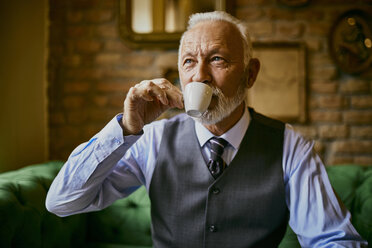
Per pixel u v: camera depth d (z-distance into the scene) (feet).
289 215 3.47
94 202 3.28
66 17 7.07
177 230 3.24
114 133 2.86
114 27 7.06
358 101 6.86
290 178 3.27
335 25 6.77
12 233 3.40
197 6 6.80
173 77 7.00
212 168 3.29
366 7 6.73
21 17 6.38
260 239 3.12
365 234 4.40
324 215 2.97
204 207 3.21
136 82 7.05
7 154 5.92
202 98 2.69
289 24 6.91
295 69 6.88
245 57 3.32
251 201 3.15
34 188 4.04
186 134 3.55
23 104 6.39
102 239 5.20
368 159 6.86
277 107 6.91
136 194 5.29
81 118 7.09
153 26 6.88
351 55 6.75
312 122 6.96
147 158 3.57
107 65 7.07
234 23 3.29
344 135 6.90
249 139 3.41
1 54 5.88
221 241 3.14
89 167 2.90
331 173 5.18
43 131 6.92
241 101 3.36
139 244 5.11
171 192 3.32
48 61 7.04
